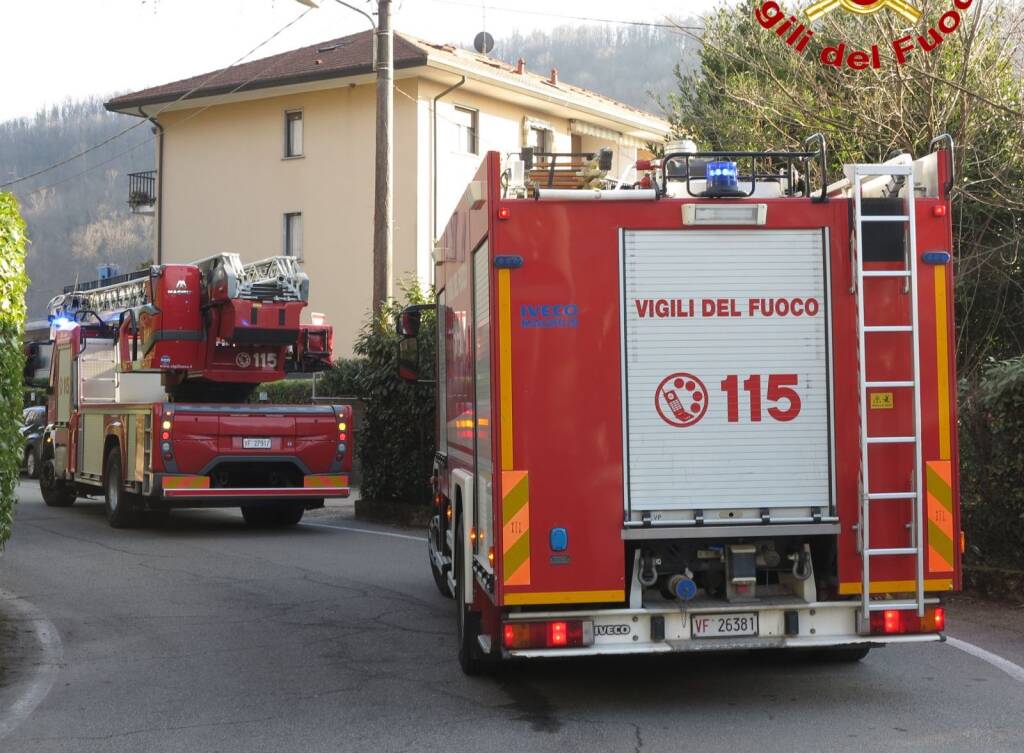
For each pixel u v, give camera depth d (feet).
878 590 21.17
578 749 19.74
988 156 45.06
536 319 20.97
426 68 99.86
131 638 29.84
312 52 116.47
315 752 19.93
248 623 31.53
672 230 21.18
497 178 21.15
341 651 28.04
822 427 21.31
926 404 21.22
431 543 35.32
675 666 25.84
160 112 118.83
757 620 21.24
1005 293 46.73
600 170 23.22
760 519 21.08
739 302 21.24
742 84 49.96
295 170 110.42
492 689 24.17
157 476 49.19
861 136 47.52
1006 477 33.35
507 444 20.81
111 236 208.03
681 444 21.08
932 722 20.97
